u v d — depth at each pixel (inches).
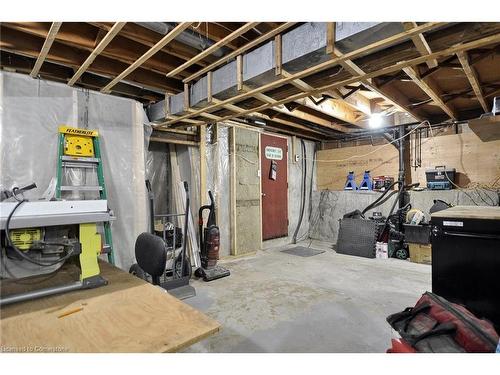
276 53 83.4
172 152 163.8
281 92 103.4
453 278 76.7
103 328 39.3
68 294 50.3
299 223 236.7
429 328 51.2
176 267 129.2
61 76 117.9
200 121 138.3
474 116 173.5
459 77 123.0
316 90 97.4
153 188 161.3
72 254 53.7
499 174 166.2
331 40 70.7
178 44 97.7
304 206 242.8
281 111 156.8
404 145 197.5
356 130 216.5
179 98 123.6
